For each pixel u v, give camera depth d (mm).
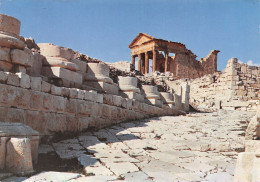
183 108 21750
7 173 5332
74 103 10328
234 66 26969
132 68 28422
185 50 51969
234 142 10031
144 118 15453
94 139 9602
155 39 49531
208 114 18500
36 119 8461
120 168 6336
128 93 15805
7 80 7461
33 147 6367
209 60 55656
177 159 7473
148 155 7898
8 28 8812
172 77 30875
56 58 11703
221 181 5547
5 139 5605
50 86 9211
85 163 6609
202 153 8344
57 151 7734
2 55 8422
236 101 24344
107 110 12469
